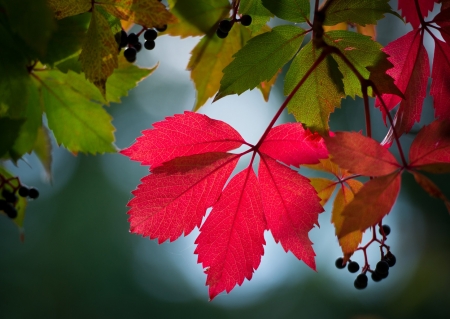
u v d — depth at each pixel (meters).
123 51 0.87
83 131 0.90
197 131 0.80
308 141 0.80
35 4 0.74
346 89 0.80
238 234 0.81
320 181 0.84
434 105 0.83
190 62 0.88
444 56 0.82
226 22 0.82
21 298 2.44
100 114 0.90
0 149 0.82
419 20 0.83
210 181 0.80
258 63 0.80
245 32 0.87
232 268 0.81
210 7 0.86
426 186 0.73
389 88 0.79
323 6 0.79
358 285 0.83
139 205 0.80
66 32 0.81
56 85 0.88
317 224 0.80
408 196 2.04
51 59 0.82
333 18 0.79
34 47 0.74
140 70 0.88
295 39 0.80
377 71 0.79
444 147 0.74
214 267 0.81
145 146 0.80
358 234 0.83
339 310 2.37
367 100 0.76
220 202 0.80
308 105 0.80
